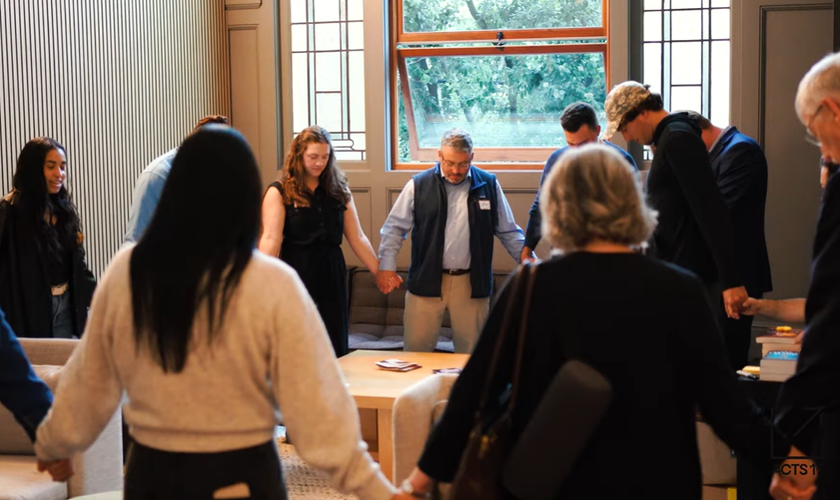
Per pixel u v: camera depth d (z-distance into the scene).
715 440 3.53
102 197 5.69
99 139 5.66
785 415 1.88
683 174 3.38
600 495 1.60
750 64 6.09
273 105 7.01
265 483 1.70
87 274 4.68
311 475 4.26
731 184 4.24
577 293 1.65
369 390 3.57
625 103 3.57
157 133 6.27
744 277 4.20
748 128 6.14
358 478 1.72
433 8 6.80
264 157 7.07
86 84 5.54
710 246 3.35
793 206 6.11
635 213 1.69
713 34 6.28
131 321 1.68
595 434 1.61
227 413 1.67
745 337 4.09
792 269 6.14
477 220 4.96
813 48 6.00
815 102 1.86
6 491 2.87
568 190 1.71
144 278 1.66
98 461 3.25
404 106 6.97
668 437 1.62
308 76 7.02
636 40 6.42
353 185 6.93
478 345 1.75
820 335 1.85
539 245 5.96
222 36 7.03
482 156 6.93
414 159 7.02
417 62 6.85
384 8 6.78
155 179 4.17
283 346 1.67
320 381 1.69
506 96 6.79
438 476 1.80
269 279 1.68
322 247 4.42
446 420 1.78
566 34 6.57
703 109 6.33
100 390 1.77
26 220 4.42
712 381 1.67
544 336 1.67
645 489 1.60
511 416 1.69
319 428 1.69
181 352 1.63
